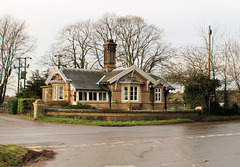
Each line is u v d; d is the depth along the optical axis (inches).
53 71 1385.3
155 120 969.5
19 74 1770.4
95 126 823.7
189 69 1226.0
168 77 1312.7
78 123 875.4
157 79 1536.7
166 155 418.3
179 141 545.0
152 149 461.1
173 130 734.5
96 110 930.1
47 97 1423.5
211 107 1238.3
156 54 1925.4
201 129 767.1
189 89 1210.0
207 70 1225.4
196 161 386.9
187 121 1012.5
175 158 401.1
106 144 500.7
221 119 1151.6
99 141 532.1
